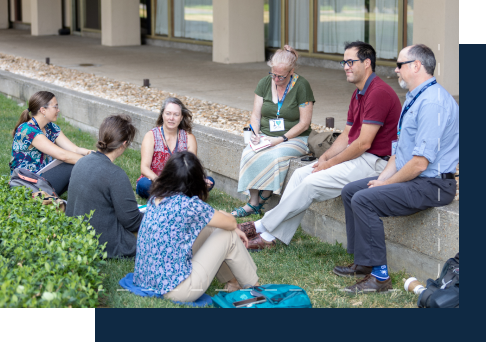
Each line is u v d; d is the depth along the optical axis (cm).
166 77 1119
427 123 329
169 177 306
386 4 1114
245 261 326
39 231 322
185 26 1698
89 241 295
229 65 1319
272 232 413
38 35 2181
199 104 823
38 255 288
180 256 304
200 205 303
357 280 368
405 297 344
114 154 374
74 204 371
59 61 1373
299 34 1330
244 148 518
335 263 399
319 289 358
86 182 364
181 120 488
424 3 851
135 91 944
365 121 383
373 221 345
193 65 1321
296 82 472
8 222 327
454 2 825
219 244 314
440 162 340
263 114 487
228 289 337
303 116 473
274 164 466
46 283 259
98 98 797
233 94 919
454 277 314
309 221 465
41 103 473
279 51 461
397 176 342
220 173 559
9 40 1956
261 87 487
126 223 373
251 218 487
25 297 239
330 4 1241
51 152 473
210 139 565
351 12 1194
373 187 345
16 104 985
